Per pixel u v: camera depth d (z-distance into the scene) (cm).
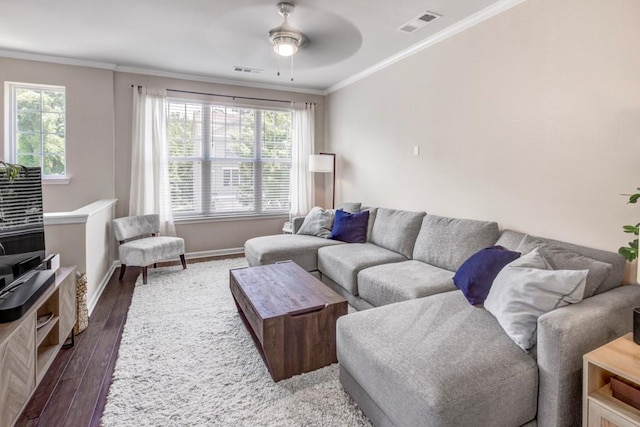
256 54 379
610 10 200
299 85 515
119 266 431
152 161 441
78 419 168
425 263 296
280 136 529
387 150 406
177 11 279
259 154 516
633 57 191
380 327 171
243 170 507
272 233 534
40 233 212
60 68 392
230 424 163
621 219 200
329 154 491
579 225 220
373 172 434
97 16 289
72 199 405
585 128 214
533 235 247
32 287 182
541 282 159
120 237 375
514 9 253
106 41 343
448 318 179
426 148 346
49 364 194
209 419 166
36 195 208
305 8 272
